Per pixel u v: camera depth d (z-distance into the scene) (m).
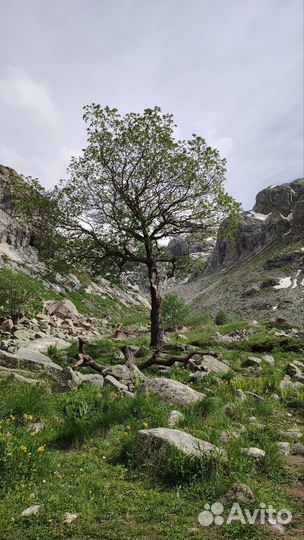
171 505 4.84
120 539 4.08
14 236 48.28
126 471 5.78
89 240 21.86
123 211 21.66
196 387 11.91
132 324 43.22
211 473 5.47
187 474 5.50
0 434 5.55
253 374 15.18
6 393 8.45
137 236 21.72
